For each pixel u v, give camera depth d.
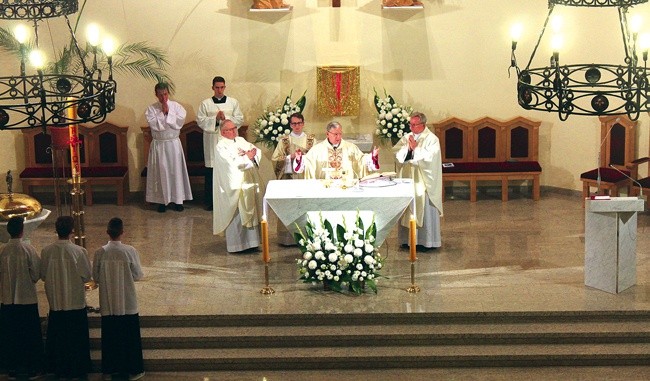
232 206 11.90
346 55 14.85
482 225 13.30
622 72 7.53
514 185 15.26
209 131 14.24
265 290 10.52
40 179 14.53
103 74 14.76
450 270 11.26
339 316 9.89
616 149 14.02
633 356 9.48
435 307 10.01
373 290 10.49
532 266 11.37
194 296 10.48
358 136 14.57
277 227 12.39
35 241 12.67
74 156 10.68
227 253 12.11
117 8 14.66
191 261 11.78
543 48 14.75
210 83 14.91
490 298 10.26
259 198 12.12
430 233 11.94
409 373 9.48
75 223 10.80
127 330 9.24
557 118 14.91
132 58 14.80
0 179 14.89
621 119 13.89
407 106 14.87
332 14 14.72
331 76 14.71
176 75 14.88
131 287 9.22
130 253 9.21
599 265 10.45
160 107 14.23
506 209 14.20
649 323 9.84
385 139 14.97
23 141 14.86
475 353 9.55
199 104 14.95
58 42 14.55
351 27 14.77
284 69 14.87
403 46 14.86
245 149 11.98
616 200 10.17
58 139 10.53
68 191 14.81
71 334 9.28
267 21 14.73
